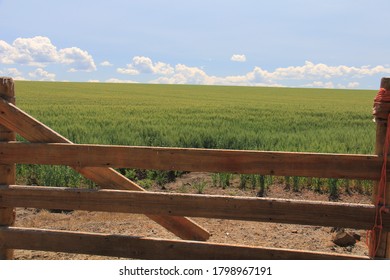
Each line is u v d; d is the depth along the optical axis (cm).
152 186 1156
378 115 419
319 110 4309
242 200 441
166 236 677
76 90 7400
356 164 421
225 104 4950
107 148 464
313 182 1098
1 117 483
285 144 1485
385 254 424
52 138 481
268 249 443
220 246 451
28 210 866
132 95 6531
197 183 1180
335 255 432
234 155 440
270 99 6512
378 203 420
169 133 1809
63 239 480
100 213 818
